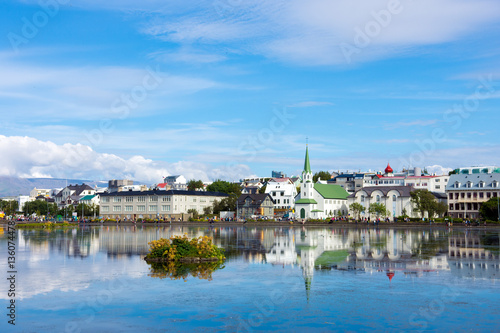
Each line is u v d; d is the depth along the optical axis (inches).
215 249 2407.7
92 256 2573.8
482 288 1675.7
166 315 1358.3
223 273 1980.8
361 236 4195.4
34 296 1576.0
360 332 1213.7
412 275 1932.8
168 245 2395.4
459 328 1240.8
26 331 1230.9
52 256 2578.7
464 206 7864.2
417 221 7076.8
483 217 6678.2
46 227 6535.4
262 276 1909.4
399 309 1409.9
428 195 7775.6
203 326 1263.5
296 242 3518.7
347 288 1684.3
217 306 1448.1
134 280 1819.6
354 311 1392.7
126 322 1299.2
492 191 7667.3
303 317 1337.4
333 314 1363.2
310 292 1624.0
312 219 7741.1
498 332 1211.9
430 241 3496.6
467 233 4562.0
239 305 1457.9
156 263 2266.2
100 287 1701.5
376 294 1590.8
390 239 3759.8
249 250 2903.5
